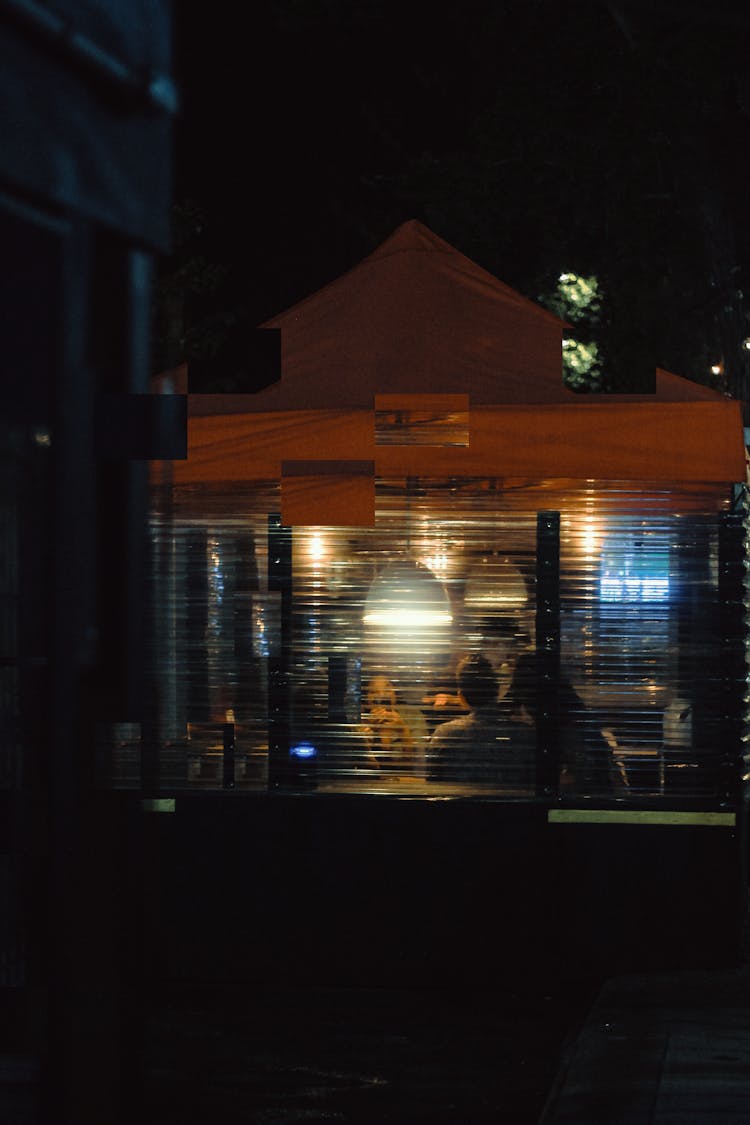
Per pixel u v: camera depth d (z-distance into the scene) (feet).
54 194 15.07
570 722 40.83
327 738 41.29
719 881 40.55
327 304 40.96
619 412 39.83
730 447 39.78
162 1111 31.35
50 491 15.57
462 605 41.01
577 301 93.61
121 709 16.48
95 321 16.26
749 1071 31.14
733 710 40.63
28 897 15.92
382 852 41.01
